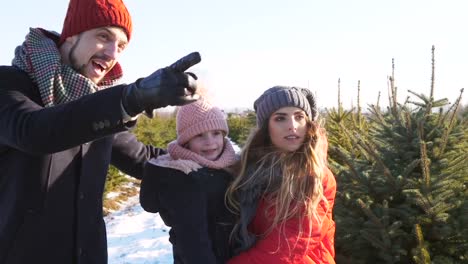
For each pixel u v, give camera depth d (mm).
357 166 3584
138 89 1218
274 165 2160
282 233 2082
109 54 1761
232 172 2223
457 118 3951
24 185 1603
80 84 1618
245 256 2094
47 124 1253
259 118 2291
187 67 1208
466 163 3283
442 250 3162
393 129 3617
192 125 2133
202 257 1885
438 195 3062
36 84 1582
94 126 1245
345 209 3395
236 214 2148
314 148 2193
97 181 1865
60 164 1682
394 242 3129
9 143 1406
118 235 7160
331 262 2215
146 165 2131
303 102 2209
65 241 1730
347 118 5387
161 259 5828
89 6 1683
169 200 1971
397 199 3377
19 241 1621
